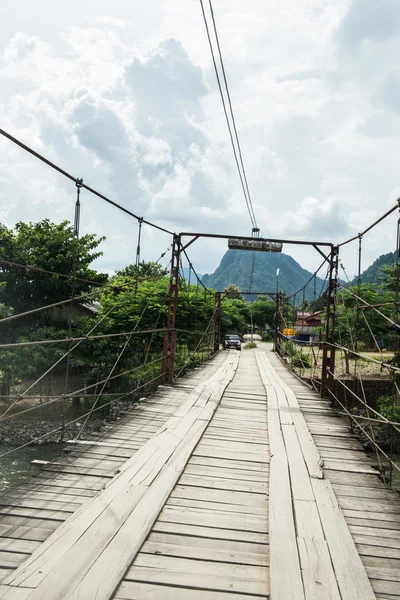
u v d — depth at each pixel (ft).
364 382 58.03
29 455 43.14
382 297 58.44
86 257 57.82
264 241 30.22
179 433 16.72
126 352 56.44
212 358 60.95
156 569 7.85
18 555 8.07
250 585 7.52
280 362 58.90
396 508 11.02
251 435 17.40
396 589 7.61
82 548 8.23
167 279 58.49
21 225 56.85
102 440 15.55
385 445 47.91
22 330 55.42
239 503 10.91
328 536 9.21
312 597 7.15
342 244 26.71
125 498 10.53
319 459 14.35
